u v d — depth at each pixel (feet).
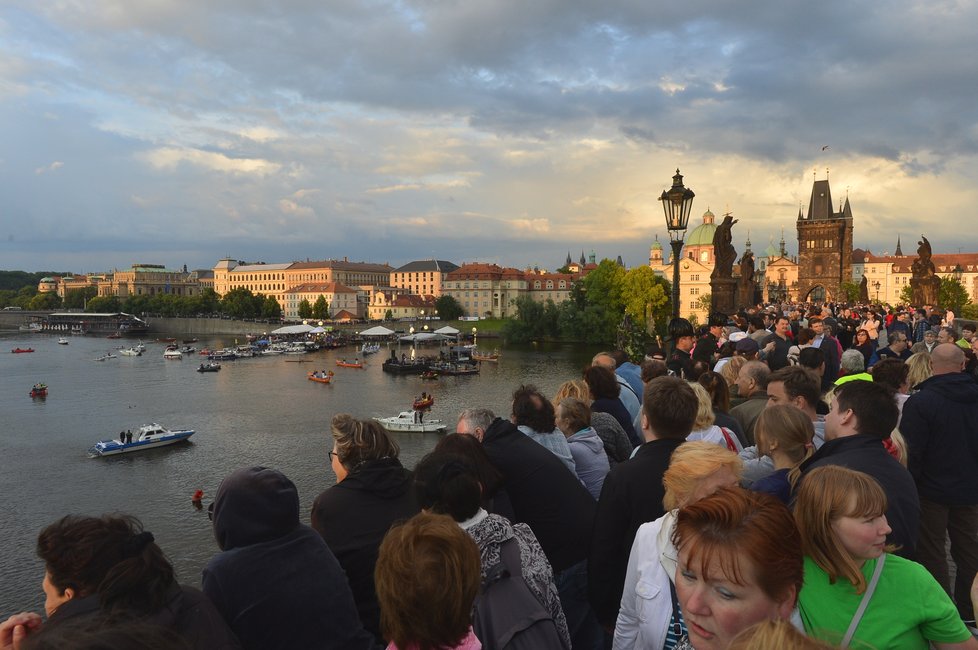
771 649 9.05
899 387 32.99
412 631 13.92
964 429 25.64
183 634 15.52
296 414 254.88
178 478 170.50
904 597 15.06
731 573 11.82
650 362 37.45
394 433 227.20
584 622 23.79
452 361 408.05
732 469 18.10
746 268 134.10
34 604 106.01
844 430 21.35
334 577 18.93
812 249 580.30
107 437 215.10
